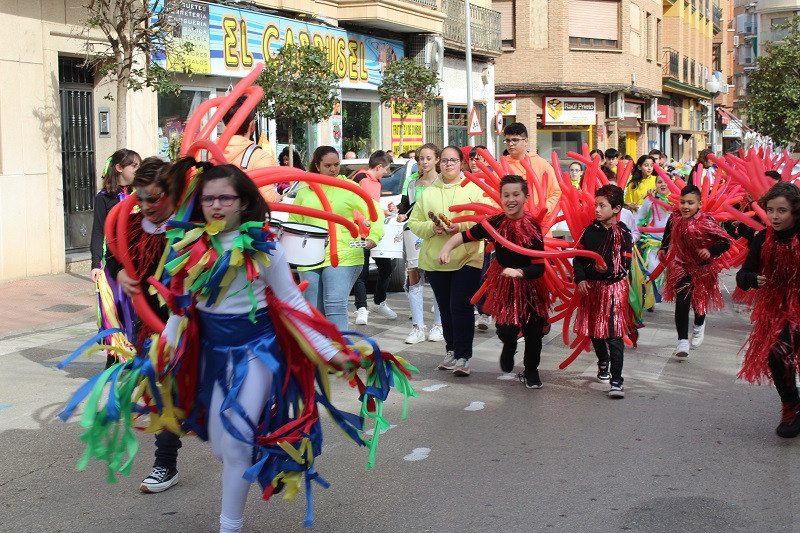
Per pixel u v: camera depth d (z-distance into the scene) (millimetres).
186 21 16531
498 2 38000
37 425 6430
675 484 5227
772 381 6453
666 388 7539
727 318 11148
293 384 4016
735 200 8914
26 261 13719
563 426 6414
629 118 43094
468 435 6195
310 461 3926
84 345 4184
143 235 4582
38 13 13805
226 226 3818
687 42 53250
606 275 7180
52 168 14125
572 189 7570
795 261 5973
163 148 16672
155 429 4078
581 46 38656
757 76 41438
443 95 29281
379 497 5031
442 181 8078
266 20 18969
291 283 3945
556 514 4770
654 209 11328
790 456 5738
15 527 4641
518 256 7125
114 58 13258
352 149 23172
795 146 40188
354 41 22719
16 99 13469
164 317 4711
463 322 7797
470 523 4656
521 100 38125
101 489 5180
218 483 5266
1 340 9469
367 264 10539
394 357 4375
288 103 15930
